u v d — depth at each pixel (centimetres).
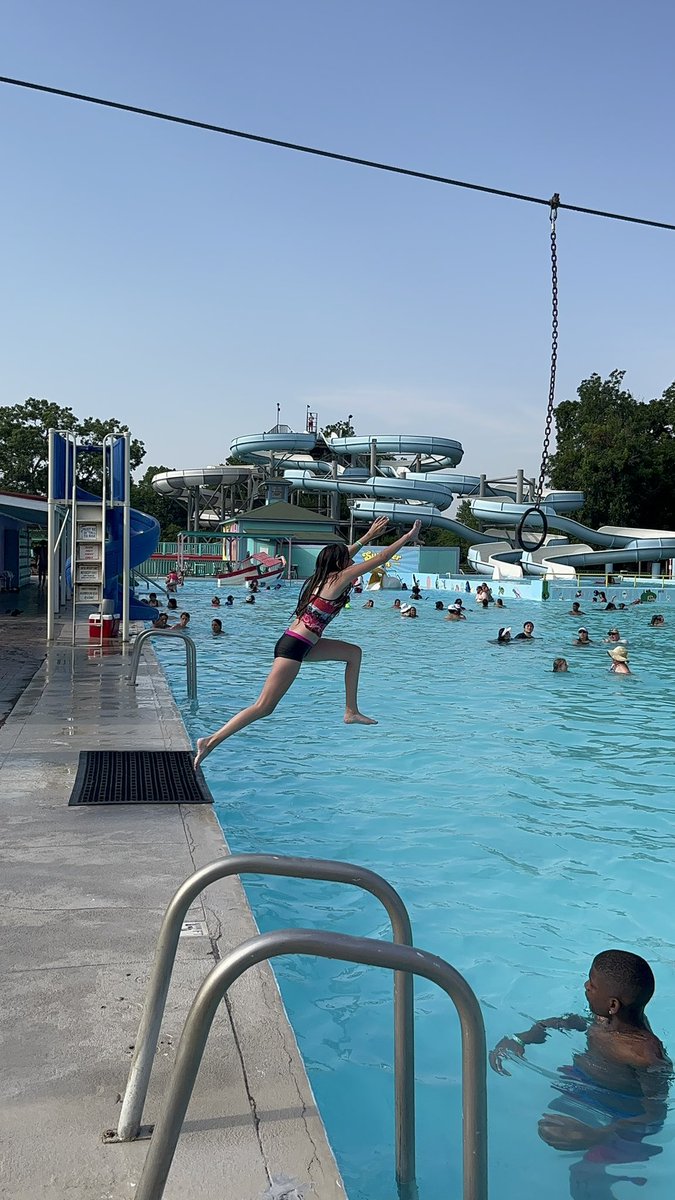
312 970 482
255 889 588
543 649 2019
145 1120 269
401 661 1788
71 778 690
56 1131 264
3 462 6838
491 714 1217
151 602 3152
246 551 5788
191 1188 240
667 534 5753
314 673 1597
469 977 472
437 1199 289
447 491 6356
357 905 564
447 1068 382
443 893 588
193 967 371
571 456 6925
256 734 1061
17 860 504
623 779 883
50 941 396
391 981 469
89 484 7156
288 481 6894
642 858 659
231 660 1770
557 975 475
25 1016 331
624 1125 340
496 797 812
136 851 522
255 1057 305
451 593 4181
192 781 684
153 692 1116
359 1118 343
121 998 346
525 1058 388
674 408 7106
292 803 781
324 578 454
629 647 2128
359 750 989
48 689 1134
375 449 7062
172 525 8306
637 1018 380
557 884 606
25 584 3531
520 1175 313
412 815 754
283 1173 247
